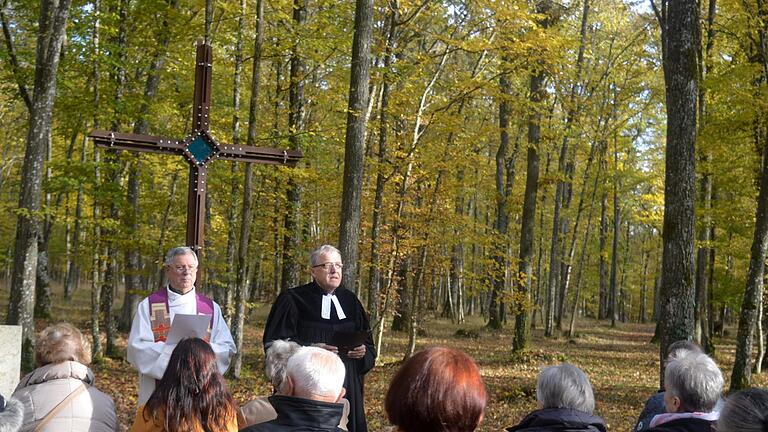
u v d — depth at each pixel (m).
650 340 26.08
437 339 22.17
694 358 3.59
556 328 27.98
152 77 15.05
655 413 4.50
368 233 16.61
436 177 16.48
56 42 10.66
